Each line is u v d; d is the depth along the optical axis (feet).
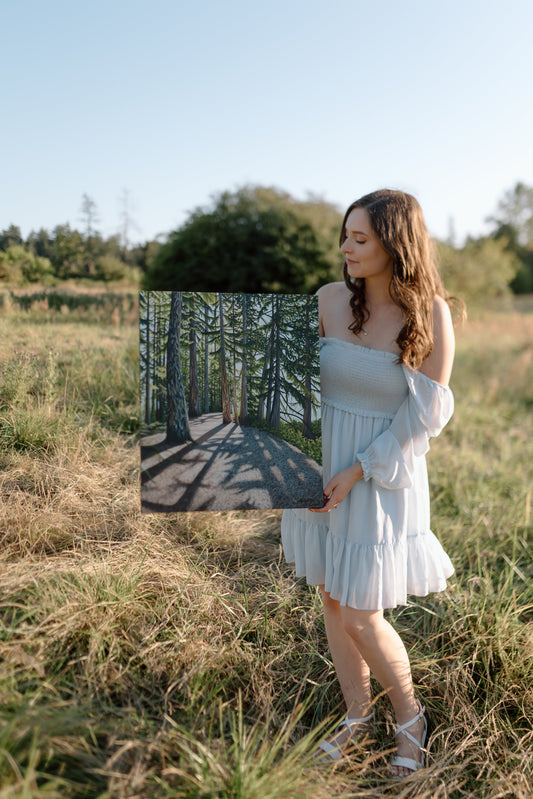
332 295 6.41
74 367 12.38
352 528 5.93
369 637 5.93
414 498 6.24
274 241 45.70
